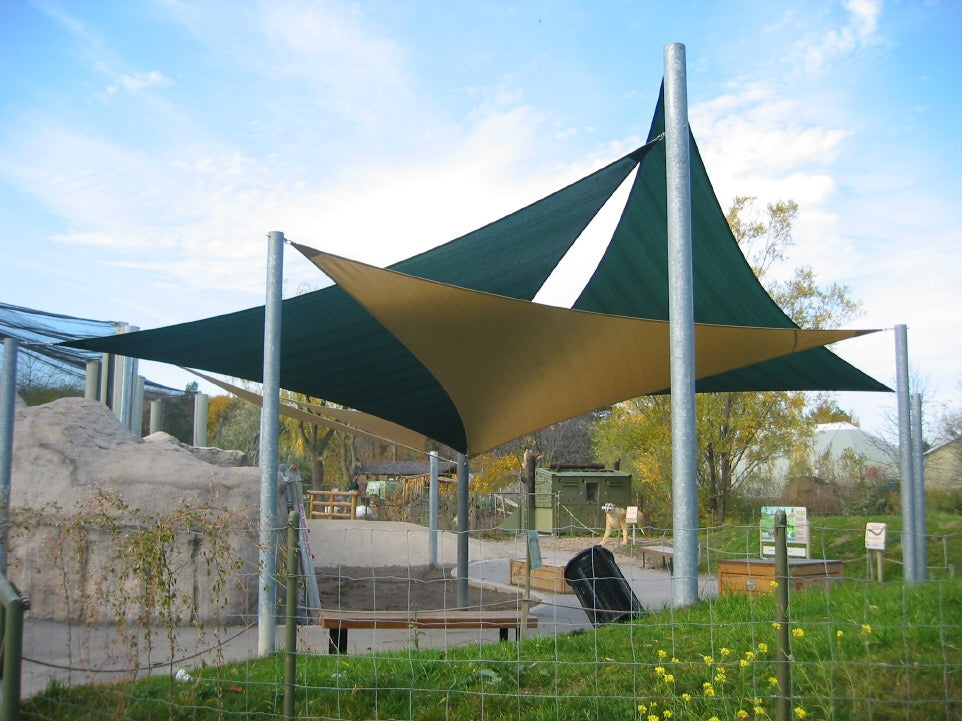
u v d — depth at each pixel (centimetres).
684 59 750
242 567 963
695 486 704
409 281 697
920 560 936
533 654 560
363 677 541
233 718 496
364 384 1095
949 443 2781
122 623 484
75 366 1619
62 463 1017
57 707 518
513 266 981
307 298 836
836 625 548
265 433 730
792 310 2220
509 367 888
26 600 429
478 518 2752
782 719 375
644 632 586
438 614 727
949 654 491
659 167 921
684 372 715
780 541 384
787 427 2236
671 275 731
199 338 911
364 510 2752
